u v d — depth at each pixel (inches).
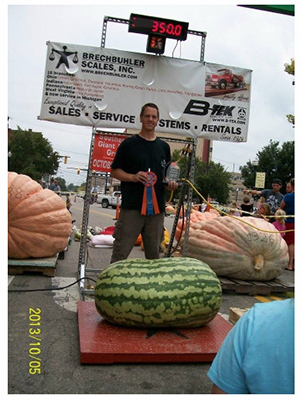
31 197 234.1
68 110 220.4
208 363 134.2
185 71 229.1
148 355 129.3
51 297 196.9
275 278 261.7
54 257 250.5
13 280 224.1
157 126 229.8
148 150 189.3
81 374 122.6
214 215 419.2
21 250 234.2
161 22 218.2
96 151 227.1
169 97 228.4
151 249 196.5
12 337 146.4
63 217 245.8
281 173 1856.5
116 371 125.9
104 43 220.8
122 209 192.1
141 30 216.7
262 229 241.1
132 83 223.9
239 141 238.7
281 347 56.0
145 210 186.4
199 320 148.6
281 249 247.1
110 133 226.8
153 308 141.5
